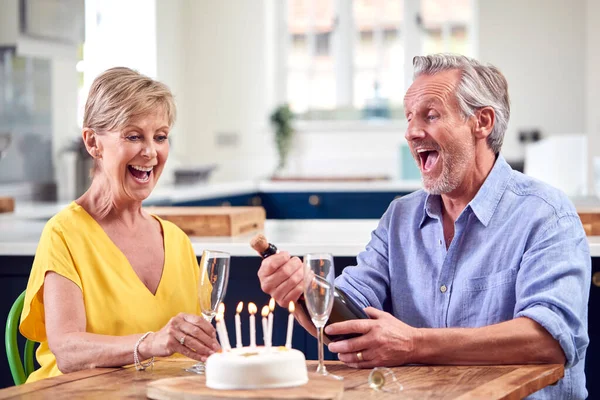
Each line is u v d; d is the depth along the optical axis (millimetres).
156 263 2094
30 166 5090
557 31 8695
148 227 2127
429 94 1947
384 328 1719
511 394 1481
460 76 1954
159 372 1697
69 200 5293
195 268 2182
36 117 5133
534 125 8766
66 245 1981
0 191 4801
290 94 9281
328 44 9211
